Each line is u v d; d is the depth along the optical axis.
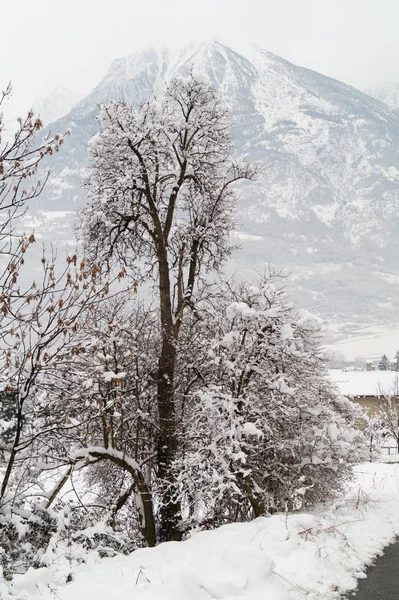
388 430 47.75
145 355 13.82
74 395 9.66
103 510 13.41
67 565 7.17
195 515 12.79
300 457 11.70
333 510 9.25
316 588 5.85
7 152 6.47
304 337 12.05
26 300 6.92
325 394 12.85
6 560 7.21
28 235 6.74
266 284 11.73
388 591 5.83
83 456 11.31
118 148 13.83
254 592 5.66
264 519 8.34
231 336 11.74
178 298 14.70
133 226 14.98
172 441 13.57
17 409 8.36
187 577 5.75
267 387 11.86
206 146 14.80
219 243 15.66
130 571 6.63
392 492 11.66
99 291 7.51
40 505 8.61
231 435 10.80
